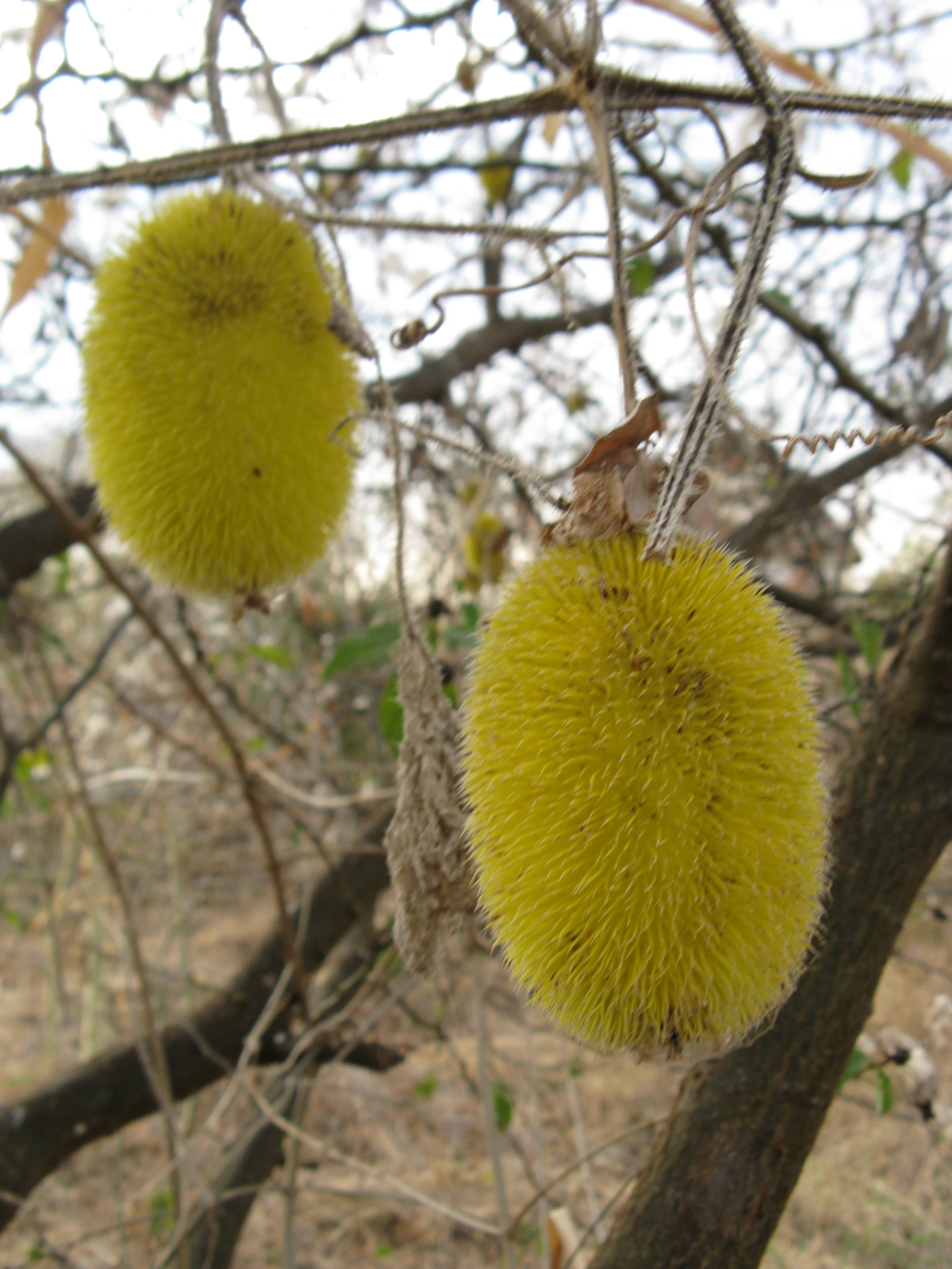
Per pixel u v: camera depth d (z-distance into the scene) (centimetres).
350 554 60
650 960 13
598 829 13
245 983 37
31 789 50
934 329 38
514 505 41
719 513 51
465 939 27
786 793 13
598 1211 35
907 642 20
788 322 36
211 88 21
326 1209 51
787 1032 18
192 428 19
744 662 13
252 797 29
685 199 36
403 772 18
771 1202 18
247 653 49
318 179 40
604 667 13
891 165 32
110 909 59
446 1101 55
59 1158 34
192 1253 35
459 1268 46
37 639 41
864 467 38
